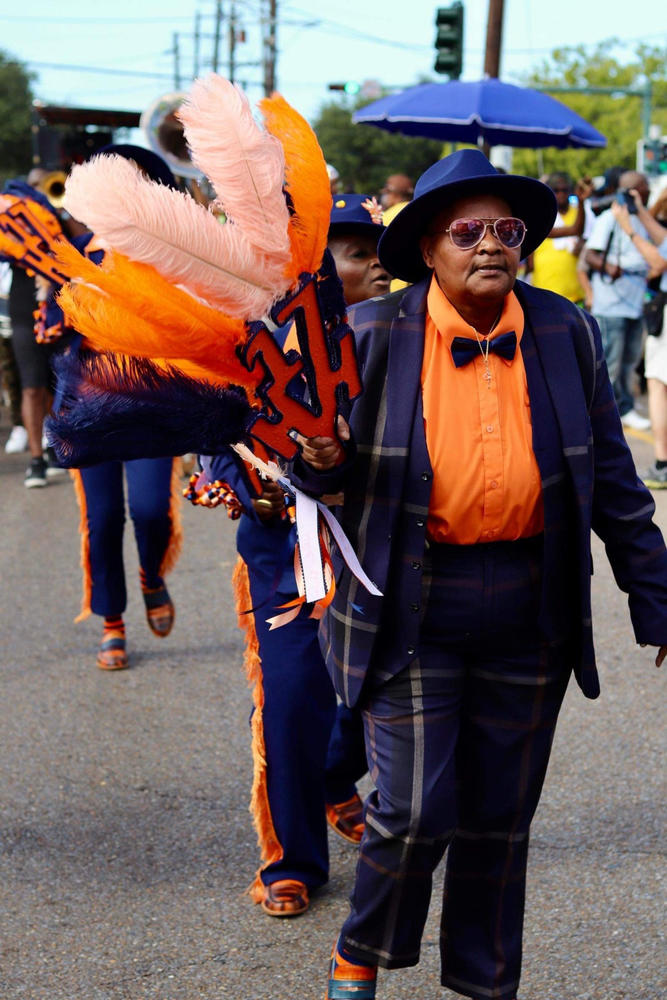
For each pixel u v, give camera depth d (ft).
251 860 11.95
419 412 7.93
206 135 6.67
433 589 8.11
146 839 12.36
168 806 13.09
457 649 8.26
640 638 8.52
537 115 34.78
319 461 7.73
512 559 8.14
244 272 6.78
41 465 31.86
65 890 11.37
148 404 7.15
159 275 6.70
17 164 213.66
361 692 8.23
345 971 8.47
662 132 157.99
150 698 16.29
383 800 8.15
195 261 6.61
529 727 8.45
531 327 8.15
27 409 31.35
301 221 7.07
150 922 10.82
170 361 7.26
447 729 8.21
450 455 7.88
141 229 6.43
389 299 8.26
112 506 16.98
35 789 13.53
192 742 14.78
